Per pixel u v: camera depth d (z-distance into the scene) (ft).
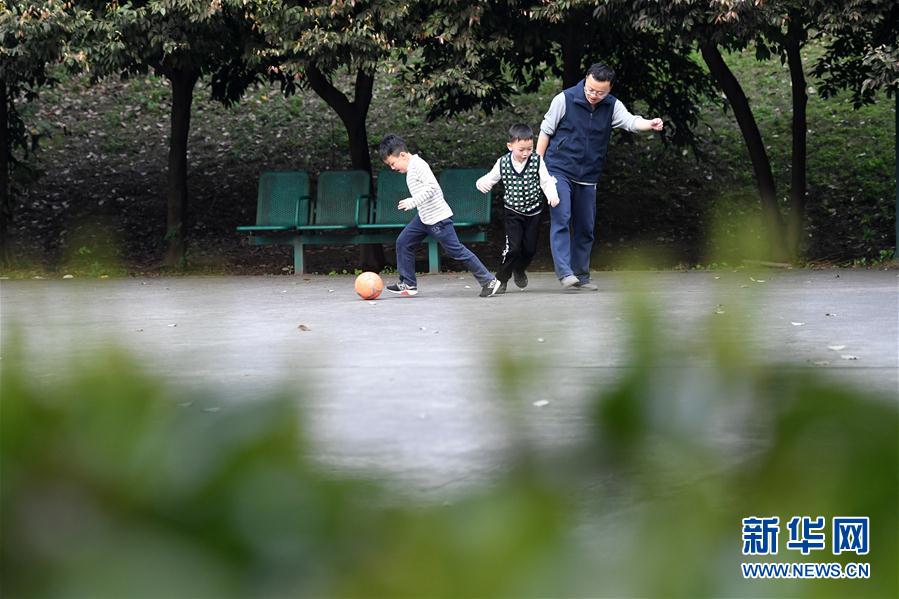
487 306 113.80
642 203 266.16
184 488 7.05
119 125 310.04
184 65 185.88
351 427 38.96
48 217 261.24
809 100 315.37
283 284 165.58
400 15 170.71
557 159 131.34
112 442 7.27
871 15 161.17
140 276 195.52
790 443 7.52
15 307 14.93
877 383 8.50
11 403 7.32
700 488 7.67
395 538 7.01
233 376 11.50
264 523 7.07
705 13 163.63
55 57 172.45
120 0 177.78
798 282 140.15
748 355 8.33
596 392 8.18
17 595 6.69
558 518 6.96
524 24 180.34
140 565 6.79
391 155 128.36
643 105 309.83
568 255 130.93
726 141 294.25
